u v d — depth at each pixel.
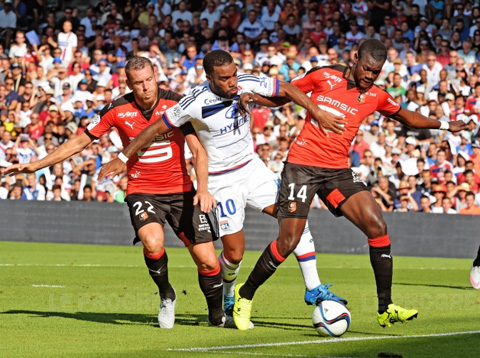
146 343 9.28
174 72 34.69
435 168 30.19
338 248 28.47
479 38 34.81
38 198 30.98
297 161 10.77
